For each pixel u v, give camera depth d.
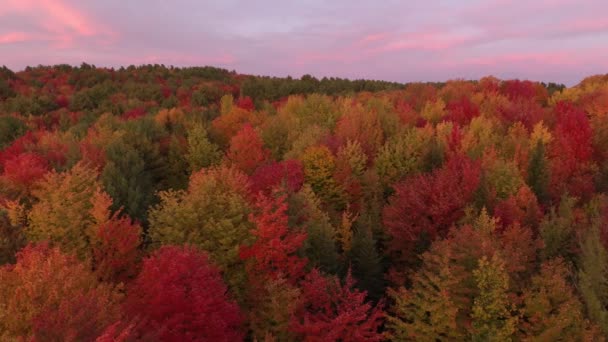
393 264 36.09
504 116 67.19
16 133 80.94
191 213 28.42
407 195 35.03
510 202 33.41
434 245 26.47
